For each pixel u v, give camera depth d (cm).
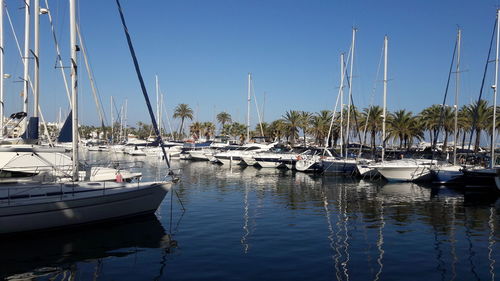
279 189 2509
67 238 1230
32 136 1579
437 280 902
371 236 1294
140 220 1493
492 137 2605
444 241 1238
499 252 1123
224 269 959
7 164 1404
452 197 2220
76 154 1460
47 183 1388
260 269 959
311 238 1255
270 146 4747
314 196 2208
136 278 903
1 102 1956
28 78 1978
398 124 5550
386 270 962
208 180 3020
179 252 1098
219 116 10131
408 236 1298
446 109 5109
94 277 910
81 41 2164
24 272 943
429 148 4403
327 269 963
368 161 3447
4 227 1170
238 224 1450
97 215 1350
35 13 1839
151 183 1527
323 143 6862
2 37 1973
